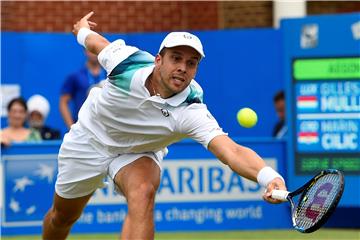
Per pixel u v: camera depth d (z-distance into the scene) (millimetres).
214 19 39375
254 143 28703
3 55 35500
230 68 36812
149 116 17344
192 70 16734
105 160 18625
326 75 28250
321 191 14055
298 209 14281
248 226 28438
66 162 19219
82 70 31562
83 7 38219
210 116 17031
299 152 28469
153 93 17141
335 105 28203
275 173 14859
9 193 26969
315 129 28359
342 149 28156
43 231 21156
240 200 28359
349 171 28109
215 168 28203
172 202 27938
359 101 27984
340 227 29484
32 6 37688
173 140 18016
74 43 36344
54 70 36125
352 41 27969
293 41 28516
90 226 27516
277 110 30906
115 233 27656
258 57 36875
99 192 27562
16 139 28766
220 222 28250
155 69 17047
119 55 17516
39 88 35969
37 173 27172
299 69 28484
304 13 38031
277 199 14531
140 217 17234
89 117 18656
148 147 18188
